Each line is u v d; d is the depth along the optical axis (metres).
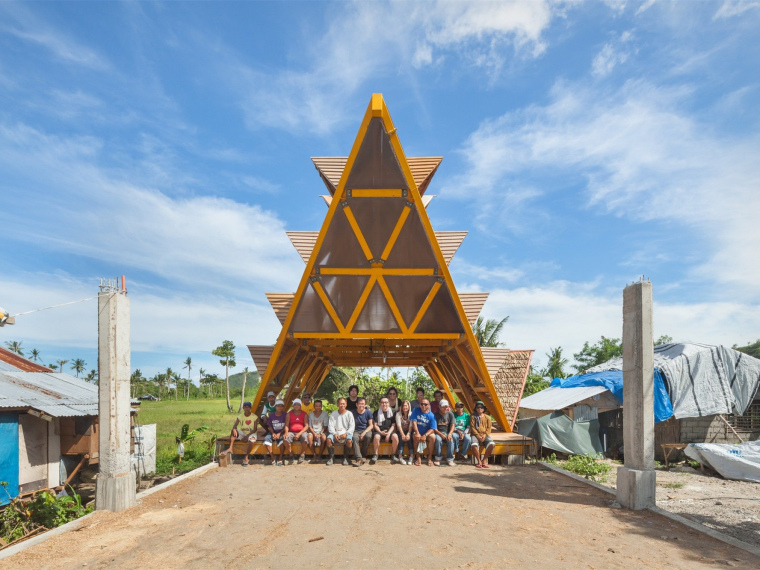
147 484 16.34
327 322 12.80
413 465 11.09
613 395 19.42
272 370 12.98
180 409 61.41
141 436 17.98
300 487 8.69
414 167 13.63
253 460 11.88
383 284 12.36
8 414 13.13
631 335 7.58
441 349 16.62
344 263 12.19
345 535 5.94
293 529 6.18
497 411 13.50
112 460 7.15
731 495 12.52
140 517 6.75
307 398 12.48
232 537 5.89
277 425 11.59
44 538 5.84
